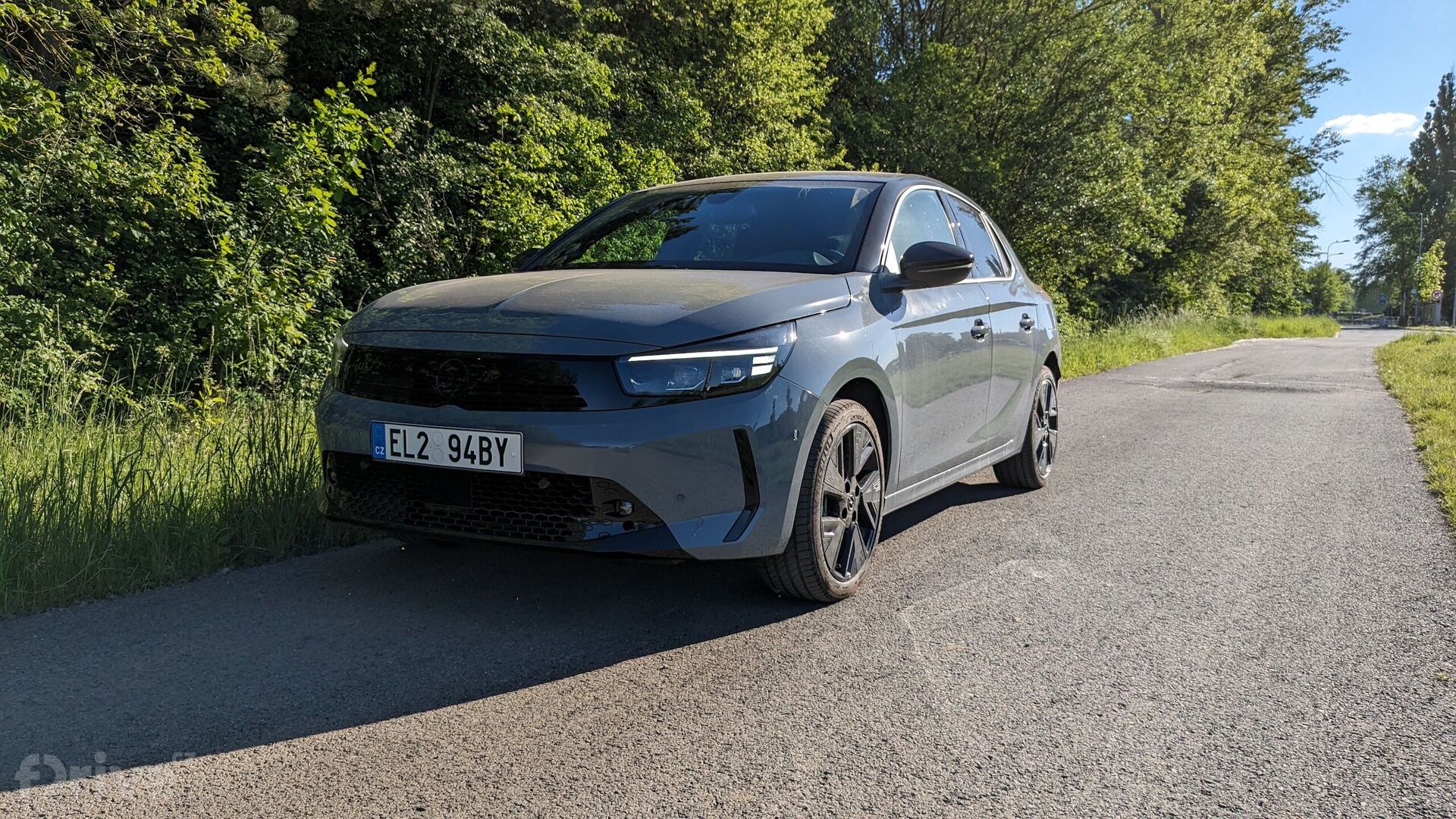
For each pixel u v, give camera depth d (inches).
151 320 346.3
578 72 523.8
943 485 170.9
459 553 156.6
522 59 507.8
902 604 136.3
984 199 847.1
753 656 116.1
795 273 142.3
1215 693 107.0
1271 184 1405.0
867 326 138.4
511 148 469.4
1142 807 82.2
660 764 88.5
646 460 113.1
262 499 161.6
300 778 84.6
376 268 450.3
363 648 116.3
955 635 124.4
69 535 141.3
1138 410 380.2
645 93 625.3
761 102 663.8
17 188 323.0
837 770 88.0
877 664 114.0
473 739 93.0
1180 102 968.9
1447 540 175.6
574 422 113.4
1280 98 1446.9
